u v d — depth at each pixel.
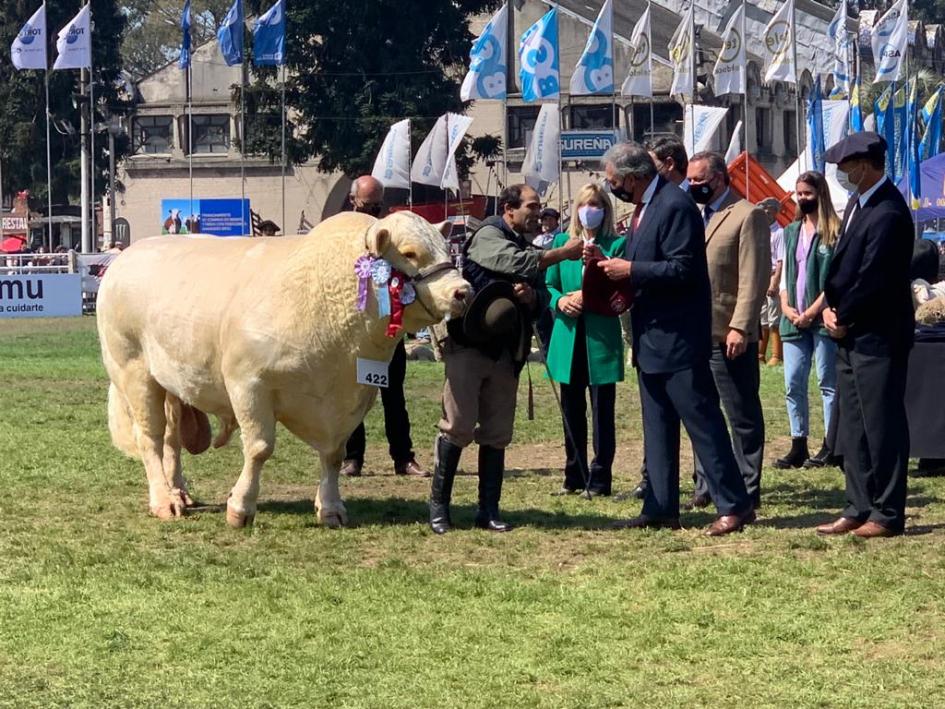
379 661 6.51
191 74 61.75
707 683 6.18
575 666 6.42
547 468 12.52
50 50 56.69
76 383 19.39
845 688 6.10
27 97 57.16
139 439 10.08
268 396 9.18
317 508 9.61
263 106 52.06
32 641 6.83
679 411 9.09
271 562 8.44
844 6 44.34
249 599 7.57
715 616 7.15
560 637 6.84
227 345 9.16
